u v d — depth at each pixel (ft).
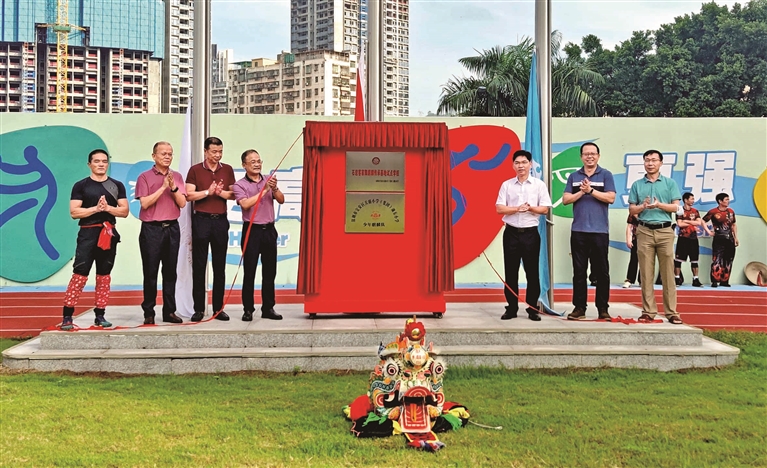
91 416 17.72
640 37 119.44
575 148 42.27
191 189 25.35
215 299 26.02
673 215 42.29
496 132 41.70
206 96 26.48
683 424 17.28
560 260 42.55
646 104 115.03
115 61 327.67
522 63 77.77
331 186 25.85
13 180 40.81
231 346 23.79
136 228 41.45
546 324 25.16
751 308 36.14
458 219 41.81
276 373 22.89
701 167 42.32
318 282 25.68
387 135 25.58
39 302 37.47
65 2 316.40
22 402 18.89
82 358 22.82
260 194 25.13
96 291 24.49
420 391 16.67
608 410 18.49
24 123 40.86
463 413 17.52
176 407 18.67
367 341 24.04
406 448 15.65
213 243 25.86
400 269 26.07
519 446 15.72
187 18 362.12
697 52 115.85
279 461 14.73
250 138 41.65
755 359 24.86
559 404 19.08
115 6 323.98
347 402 19.29
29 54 311.88
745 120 42.19
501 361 23.38
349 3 337.52
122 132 41.39
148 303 24.90
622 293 39.65
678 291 39.99
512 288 26.16
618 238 42.39
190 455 14.97
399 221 26.00
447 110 79.51
